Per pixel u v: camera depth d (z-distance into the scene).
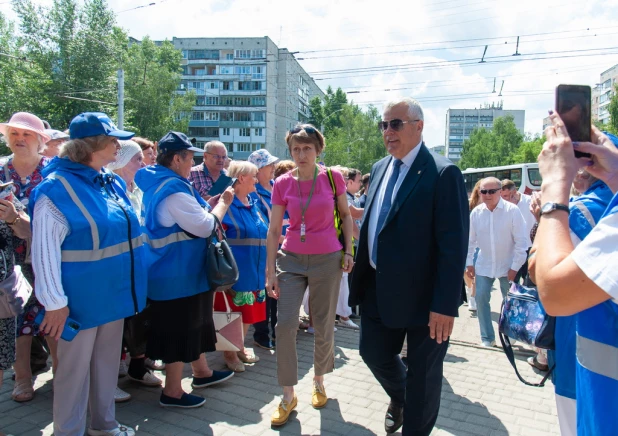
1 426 3.16
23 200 3.58
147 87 40.41
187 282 3.35
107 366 2.94
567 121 1.48
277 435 3.13
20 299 3.02
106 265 2.76
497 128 91.25
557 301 1.23
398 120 2.70
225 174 5.59
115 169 3.92
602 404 1.32
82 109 32.34
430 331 2.58
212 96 76.38
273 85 77.94
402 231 2.66
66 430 2.72
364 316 3.04
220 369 4.33
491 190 5.10
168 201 3.33
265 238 4.46
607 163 1.43
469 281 6.71
